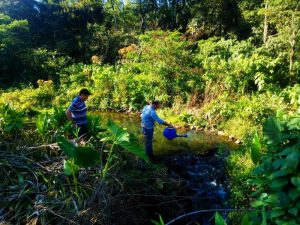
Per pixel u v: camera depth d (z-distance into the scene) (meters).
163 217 4.20
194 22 21.06
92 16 31.64
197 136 8.25
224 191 4.91
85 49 25.86
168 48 12.80
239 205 4.22
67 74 19.02
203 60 12.48
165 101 11.98
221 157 6.12
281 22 11.62
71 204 3.41
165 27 26.34
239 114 8.73
